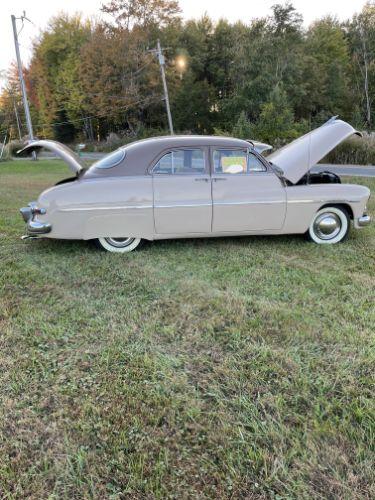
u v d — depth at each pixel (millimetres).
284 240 5051
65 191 4273
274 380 2268
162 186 4355
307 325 2859
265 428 1921
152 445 1830
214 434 1889
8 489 1624
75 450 1806
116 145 37812
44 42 44188
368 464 1723
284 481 1648
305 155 4688
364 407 2045
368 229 5551
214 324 2896
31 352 2570
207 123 40031
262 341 2668
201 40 39062
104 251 4617
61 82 44250
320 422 1959
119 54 36969
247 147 4504
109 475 1679
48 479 1668
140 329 2852
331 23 41469
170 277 3836
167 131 38000
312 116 38000
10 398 2143
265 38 31859
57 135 47875
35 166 18219
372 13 37656
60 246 4863
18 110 57219
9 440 1865
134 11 37375
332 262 4230
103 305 3250
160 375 2324
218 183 4434
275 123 24000
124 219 4371
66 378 2307
